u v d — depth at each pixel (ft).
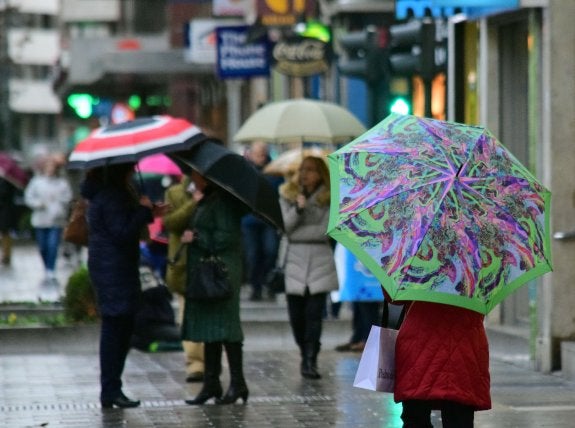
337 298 104.47
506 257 53.16
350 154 55.11
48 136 639.35
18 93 598.34
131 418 77.05
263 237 136.46
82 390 87.86
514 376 92.53
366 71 106.63
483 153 54.39
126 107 269.64
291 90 208.85
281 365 99.71
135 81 254.47
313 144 159.63
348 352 106.73
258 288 137.18
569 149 92.94
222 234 80.28
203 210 80.74
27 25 620.08
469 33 111.96
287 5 161.99
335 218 53.98
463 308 54.95
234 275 80.79
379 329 55.11
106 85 262.67
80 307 112.98
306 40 147.54
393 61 102.37
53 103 624.59
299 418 76.54
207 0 262.67
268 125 113.60
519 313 105.19
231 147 226.99
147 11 394.52
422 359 54.60
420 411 56.65
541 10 93.71
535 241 53.83
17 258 229.45
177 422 75.66
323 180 93.25
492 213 53.26
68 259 211.61
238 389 81.76
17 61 598.75
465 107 112.37
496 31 106.73
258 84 245.86
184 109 307.58
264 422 75.36
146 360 102.06
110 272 80.12
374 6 165.68
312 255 92.79
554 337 93.71
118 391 81.10
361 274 104.27
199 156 79.71
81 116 266.36
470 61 111.96
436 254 52.31
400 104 106.01
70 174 225.35
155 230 100.32
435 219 52.60
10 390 88.02
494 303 53.21
